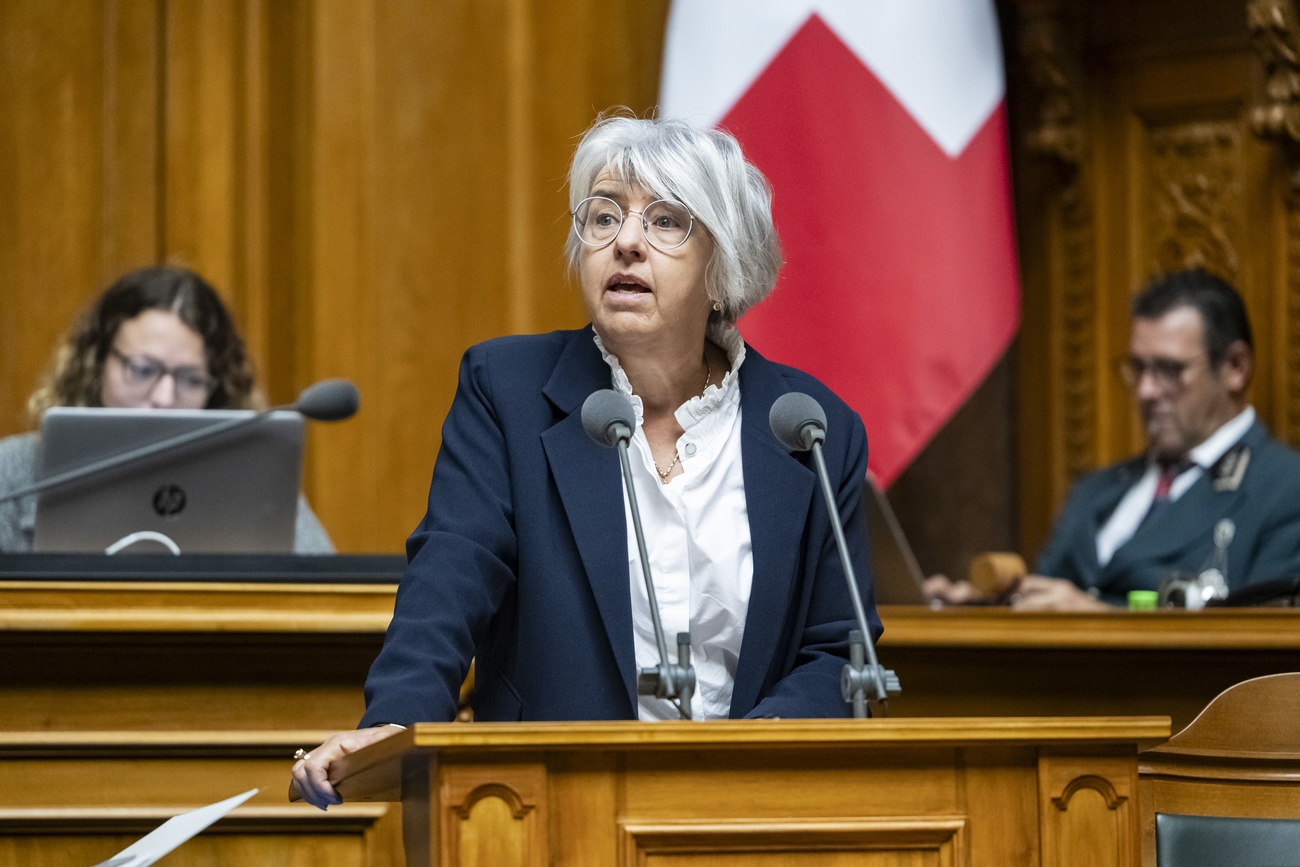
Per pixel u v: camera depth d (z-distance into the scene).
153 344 12.31
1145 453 15.72
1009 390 19.73
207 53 17.33
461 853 4.85
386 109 17.58
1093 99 19.52
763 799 5.15
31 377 16.95
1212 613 9.37
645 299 6.52
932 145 16.67
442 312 17.56
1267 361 18.30
